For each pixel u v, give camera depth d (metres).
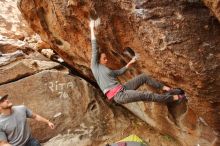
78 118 6.76
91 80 7.40
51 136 6.57
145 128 6.68
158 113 5.89
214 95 3.98
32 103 6.61
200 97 4.11
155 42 4.00
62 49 6.77
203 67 3.79
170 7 3.91
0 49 7.32
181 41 3.83
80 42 5.90
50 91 6.73
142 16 3.99
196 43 3.80
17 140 4.90
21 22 9.27
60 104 6.73
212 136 4.87
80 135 6.59
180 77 4.07
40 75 6.74
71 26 5.59
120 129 6.75
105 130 6.73
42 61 7.25
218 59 3.77
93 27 4.80
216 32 3.79
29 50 7.58
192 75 3.90
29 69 6.92
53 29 6.29
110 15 4.53
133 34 4.43
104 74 4.90
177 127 5.68
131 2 4.10
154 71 4.50
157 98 4.88
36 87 6.69
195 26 3.82
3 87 6.59
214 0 3.26
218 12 3.32
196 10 3.84
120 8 4.30
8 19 9.27
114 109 7.05
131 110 6.85
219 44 3.78
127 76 5.72
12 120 4.84
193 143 5.49
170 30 3.87
